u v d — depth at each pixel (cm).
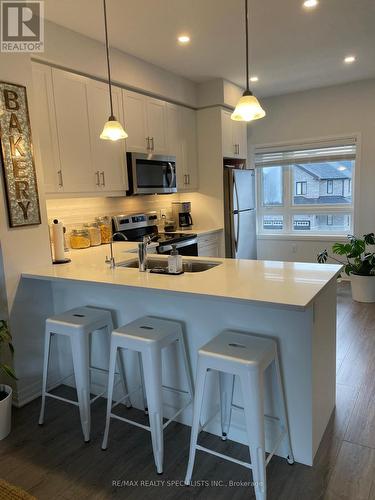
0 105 233
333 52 373
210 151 470
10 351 248
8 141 238
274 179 583
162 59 373
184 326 219
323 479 180
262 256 601
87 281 219
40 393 269
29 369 262
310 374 183
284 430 190
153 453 200
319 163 545
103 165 338
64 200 350
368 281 433
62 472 193
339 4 274
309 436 188
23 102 247
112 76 340
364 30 321
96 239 353
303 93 531
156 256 284
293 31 319
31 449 211
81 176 317
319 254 534
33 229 257
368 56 388
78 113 312
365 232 518
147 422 232
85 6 261
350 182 530
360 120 500
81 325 213
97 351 258
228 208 474
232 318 202
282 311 186
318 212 557
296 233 577
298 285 188
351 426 219
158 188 399
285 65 407
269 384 194
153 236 406
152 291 195
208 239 462
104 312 236
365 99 492
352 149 514
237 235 480
